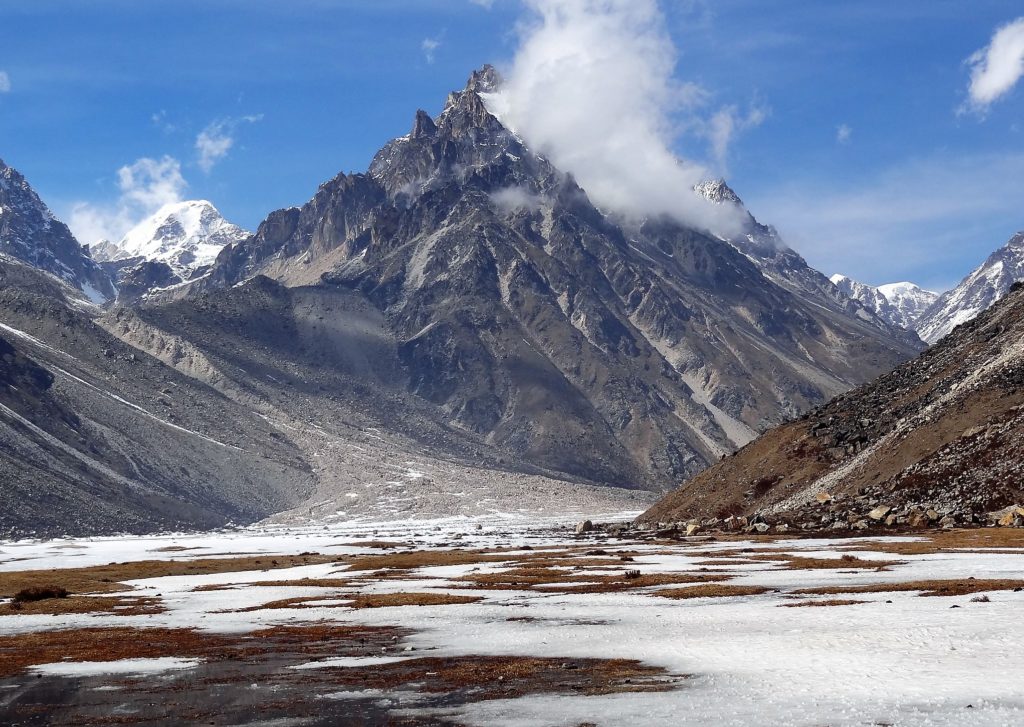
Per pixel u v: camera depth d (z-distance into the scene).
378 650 63.00
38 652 66.44
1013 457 169.00
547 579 111.19
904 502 174.12
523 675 52.06
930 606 68.81
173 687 52.19
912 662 49.25
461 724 41.62
